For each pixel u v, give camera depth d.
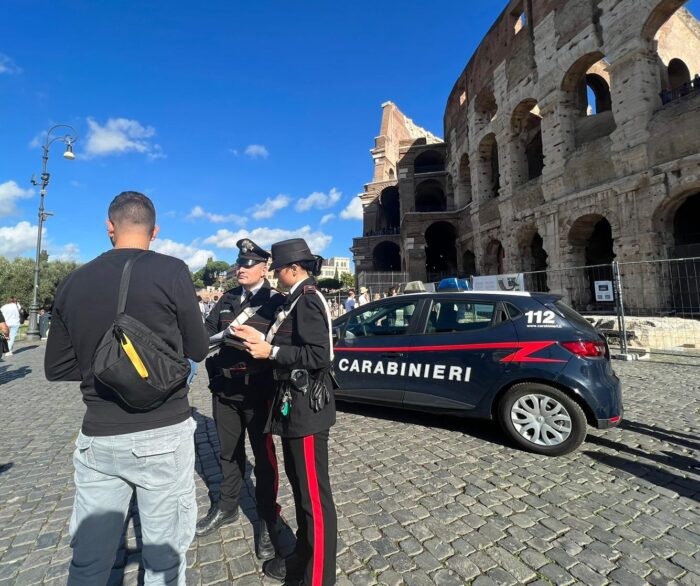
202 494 3.35
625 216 12.51
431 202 38.88
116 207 1.75
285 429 2.07
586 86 19.62
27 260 34.50
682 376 6.71
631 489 3.21
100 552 1.54
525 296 4.37
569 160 14.87
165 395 1.52
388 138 42.22
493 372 4.14
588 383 3.75
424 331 4.68
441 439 4.36
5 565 2.45
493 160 25.06
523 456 3.88
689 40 18.62
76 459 1.57
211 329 3.03
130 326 1.42
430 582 2.24
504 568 2.34
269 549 2.48
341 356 5.15
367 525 2.79
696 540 2.55
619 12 12.70
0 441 4.76
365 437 4.47
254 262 2.75
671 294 11.60
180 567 1.64
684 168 10.85
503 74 19.16
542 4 16.22
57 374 1.67
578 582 2.21
